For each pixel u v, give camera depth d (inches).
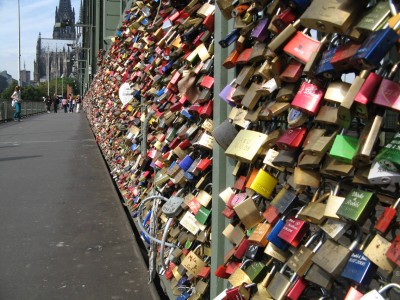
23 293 139.6
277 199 61.8
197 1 100.0
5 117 1166.3
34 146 557.6
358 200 45.6
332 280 50.2
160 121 133.8
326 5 45.5
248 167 76.0
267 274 64.2
